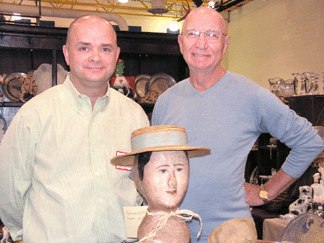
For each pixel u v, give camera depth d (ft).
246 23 26.61
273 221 9.68
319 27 19.71
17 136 4.80
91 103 5.18
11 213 5.15
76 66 4.74
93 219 4.70
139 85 13.83
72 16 23.71
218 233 4.07
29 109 4.85
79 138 4.89
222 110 5.45
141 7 29.22
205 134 5.41
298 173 5.68
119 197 4.95
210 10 5.53
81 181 4.75
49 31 12.14
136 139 3.90
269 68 24.06
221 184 5.25
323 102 10.98
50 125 4.85
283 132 5.45
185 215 4.54
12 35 12.04
